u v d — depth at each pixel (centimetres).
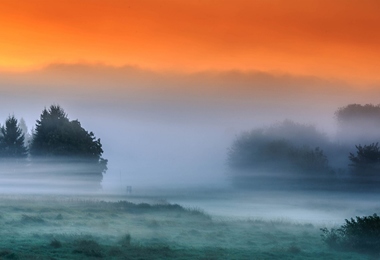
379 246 5594
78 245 5400
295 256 5284
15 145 16350
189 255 5134
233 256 5156
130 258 4875
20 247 5262
